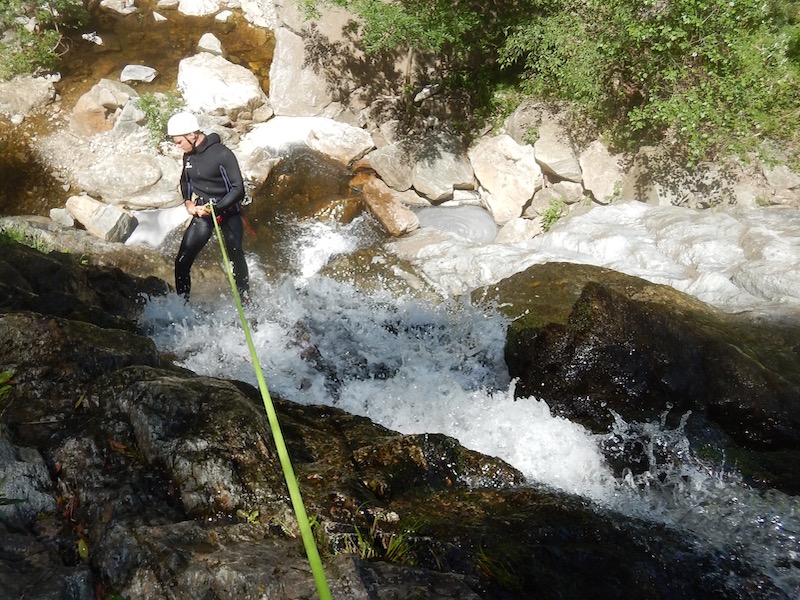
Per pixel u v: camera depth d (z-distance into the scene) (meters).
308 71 10.07
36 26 10.23
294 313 6.86
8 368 3.63
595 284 5.30
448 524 3.21
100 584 2.61
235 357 5.88
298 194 9.06
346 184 9.27
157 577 2.55
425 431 4.93
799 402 4.73
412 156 9.48
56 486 3.05
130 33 10.77
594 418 4.82
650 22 8.38
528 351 5.42
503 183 9.16
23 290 5.29
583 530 3.46
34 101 9.43
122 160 8.95
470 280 7.54
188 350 5.89
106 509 2.89
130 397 3.39
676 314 5.31
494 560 2.99
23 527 2.82
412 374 5.73
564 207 9.04
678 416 4.74
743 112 8.09
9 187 8.53
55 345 3.80
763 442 4.63
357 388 5.46
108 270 6.90
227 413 3.30
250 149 9.49
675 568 3.41
